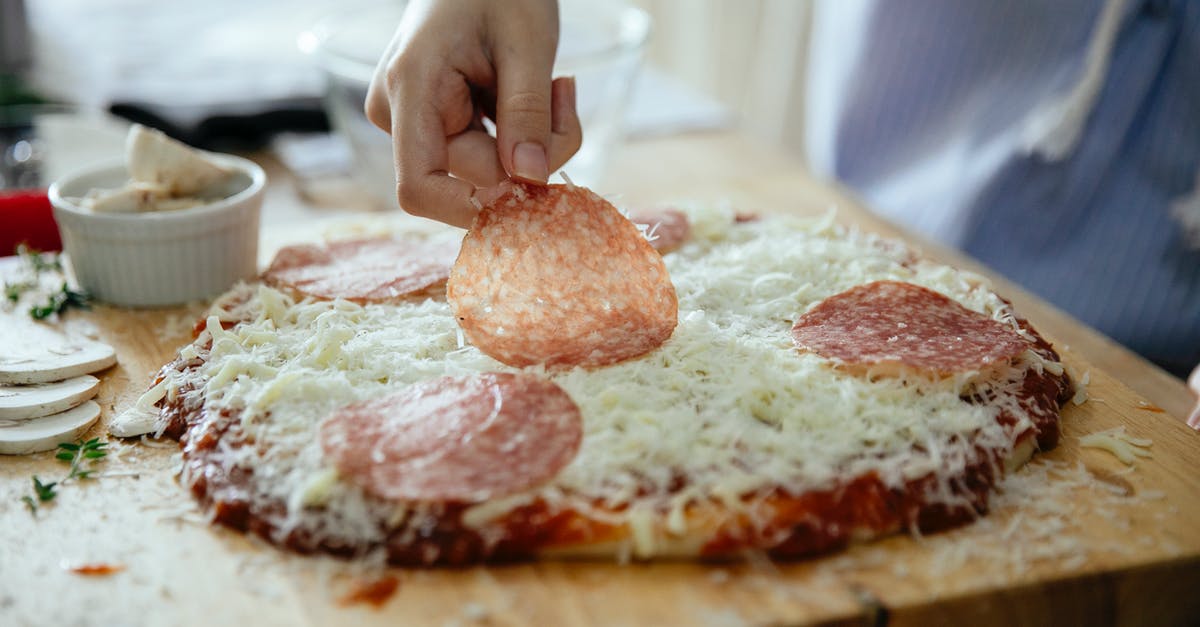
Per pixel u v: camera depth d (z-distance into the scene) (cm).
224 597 41
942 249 68
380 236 62
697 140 84
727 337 50
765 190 74
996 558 42
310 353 49
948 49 76
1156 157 68
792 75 114
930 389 47
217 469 45
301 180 76
